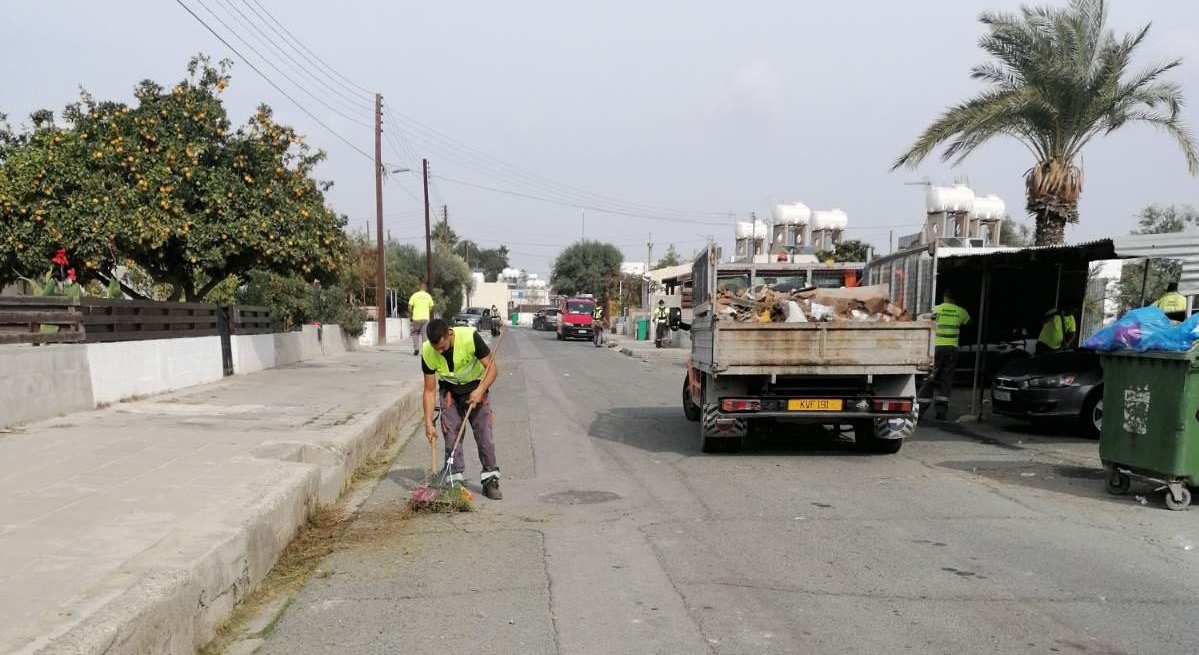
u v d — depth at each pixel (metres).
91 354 9.89
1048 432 11.15
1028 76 16.20
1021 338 16.19
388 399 11.64
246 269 14.41
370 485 7.87
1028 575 5.01
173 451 6.96
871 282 12.99
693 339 11.24
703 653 3.89
